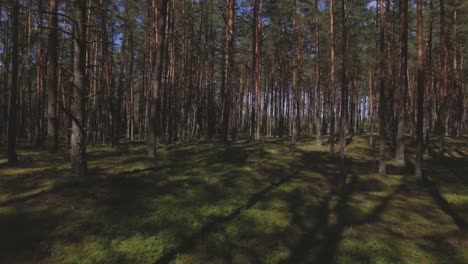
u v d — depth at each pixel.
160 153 18.91
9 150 14.04
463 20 28.70
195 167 14.39
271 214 8.95
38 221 7.53
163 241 6.91
